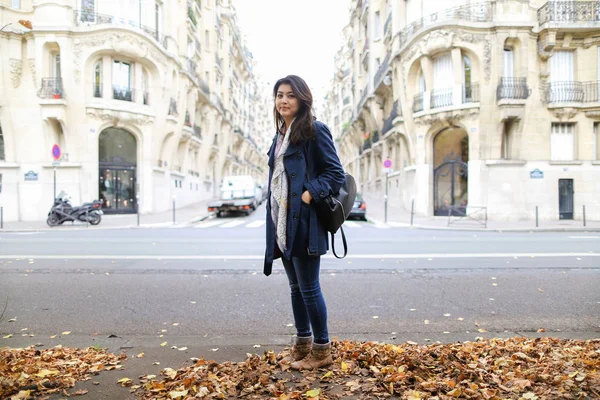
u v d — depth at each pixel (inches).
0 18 827.4
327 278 249.1
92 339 144.5
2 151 849.5
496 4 764.0
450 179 840.3
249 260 316.5
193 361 116.5
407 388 94.3
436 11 818.8
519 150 773.9
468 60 788.0
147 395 93.5
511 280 241.1
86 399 92.4
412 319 170.2
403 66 881.5
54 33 826.8
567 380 94.8
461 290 218.8
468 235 519.5
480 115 767.1
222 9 1726.1
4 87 833.5
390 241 441.7
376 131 1240.8
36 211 836.0
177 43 1069.8
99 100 855.1
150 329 160.4
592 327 158.2
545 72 781.9
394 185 1058.1
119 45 855.7
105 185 896.3
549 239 461.1
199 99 1360.7
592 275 253.4
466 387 94.1
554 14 763.4
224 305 193.9
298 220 100.6
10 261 312.5
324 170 103.7
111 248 389.4
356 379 100.0
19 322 169.5
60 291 220.7
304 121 101.5
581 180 773.3
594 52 786.8
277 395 92.4
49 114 824.9
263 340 140.9
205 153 1444.4
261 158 3253.0
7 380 97.0
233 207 929.5
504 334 147.3
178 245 412.8
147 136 933.8
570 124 799.7
